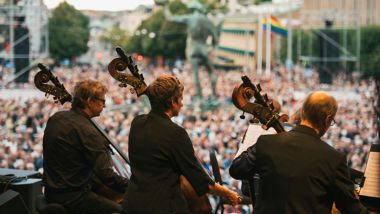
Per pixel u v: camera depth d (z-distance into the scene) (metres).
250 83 4.73
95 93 5.32
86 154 5.17
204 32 30.22
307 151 4.00
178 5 33.94
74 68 32.94
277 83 31.14
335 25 32.00
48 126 5.31
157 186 4.36
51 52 32.94
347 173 3.99
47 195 5.29
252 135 5.21
